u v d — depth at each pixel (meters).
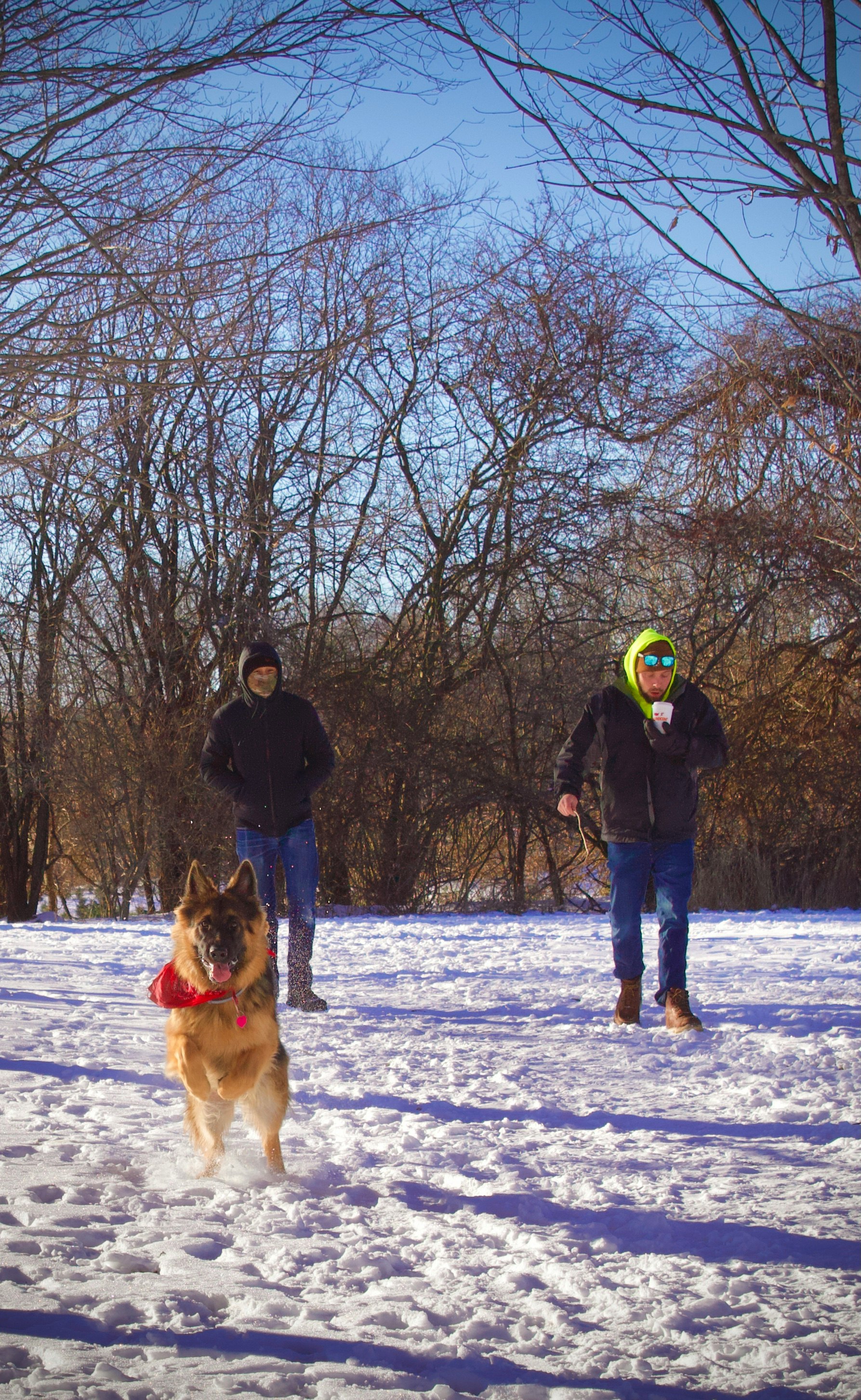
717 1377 2.53
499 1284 3.10
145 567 20.45
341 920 17.98
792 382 10.87
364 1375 2.45
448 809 21.58
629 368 21.47
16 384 5.61
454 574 22.39
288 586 21.11
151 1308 2.77
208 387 6.45
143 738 21.64
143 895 24.67
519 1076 6.01
